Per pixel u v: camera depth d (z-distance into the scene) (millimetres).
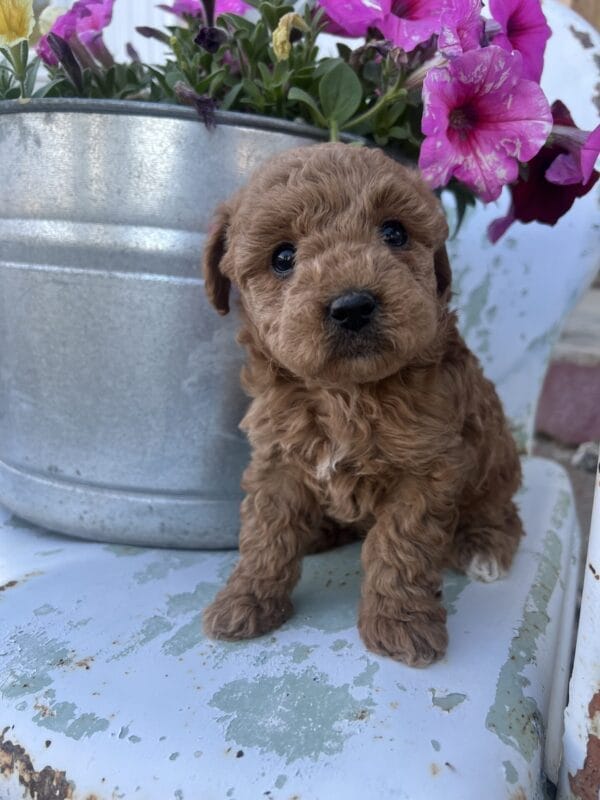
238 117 291
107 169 298
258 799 193
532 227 494
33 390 334
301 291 239
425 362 270
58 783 209
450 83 295
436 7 323
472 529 332
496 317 509
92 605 291
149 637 268
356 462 280
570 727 213
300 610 291
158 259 306
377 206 254
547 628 286
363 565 283
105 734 217
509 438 349
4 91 343
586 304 850
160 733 216
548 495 440
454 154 300
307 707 225
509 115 308
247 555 289
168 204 301
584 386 628
